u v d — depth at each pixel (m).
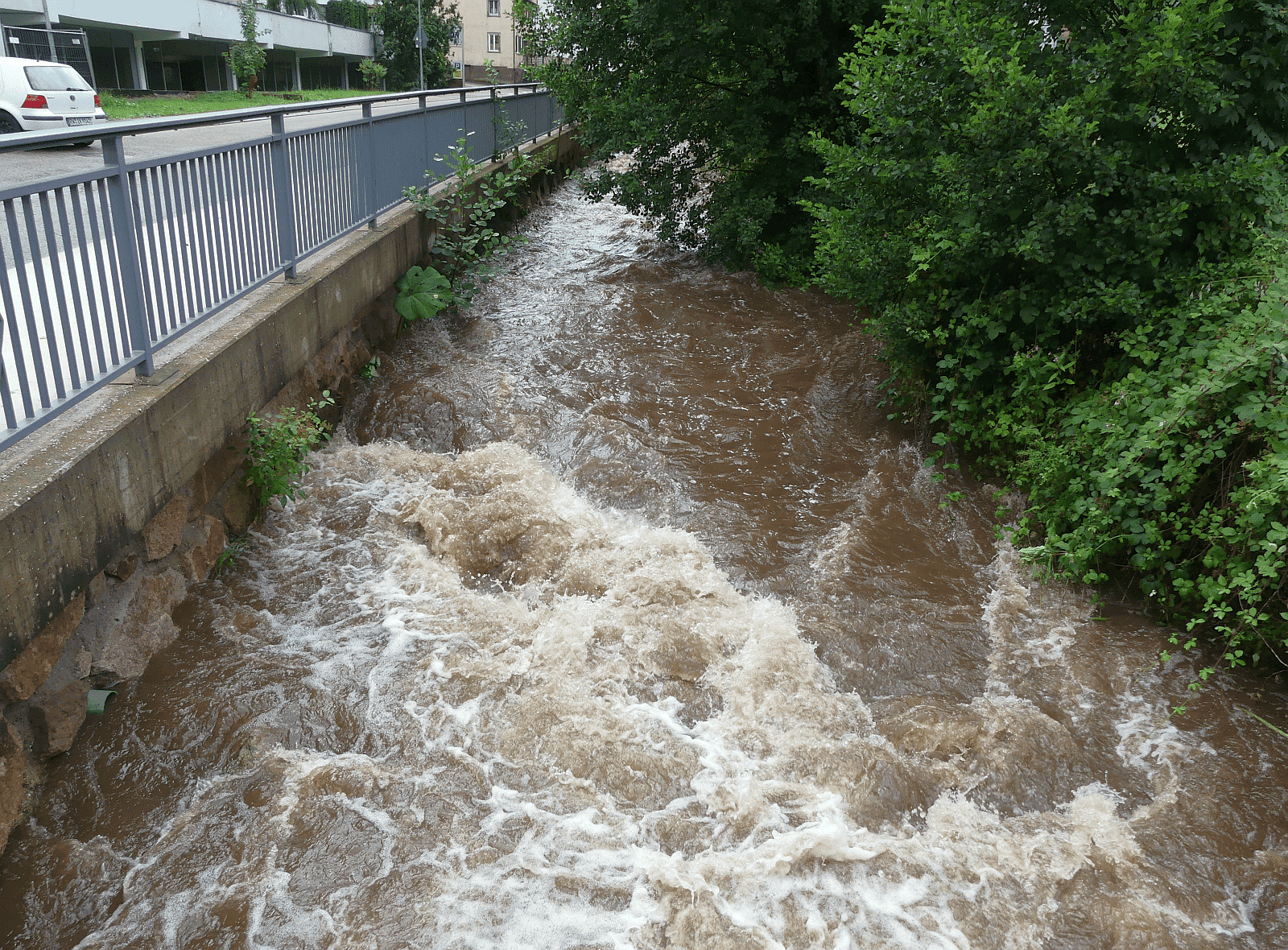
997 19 5.76
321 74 52.25
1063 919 3.26
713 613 4.86
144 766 3.76
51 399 3.75
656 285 10.62
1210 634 4.82
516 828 3.56
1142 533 4.86
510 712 4.14
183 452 4.45
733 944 3.12
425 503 5.72
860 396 7.60
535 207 14.92
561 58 12.20
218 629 4.59
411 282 8.31
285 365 5.79
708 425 7.20
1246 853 3.55
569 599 4.98
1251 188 5.38
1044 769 3.96
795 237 11.02
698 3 10.02
